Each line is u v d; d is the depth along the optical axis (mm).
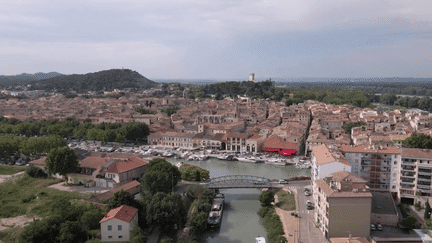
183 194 187500
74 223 133625
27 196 177875
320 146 195625
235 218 170375
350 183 141625
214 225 158125
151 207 146250
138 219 145625
